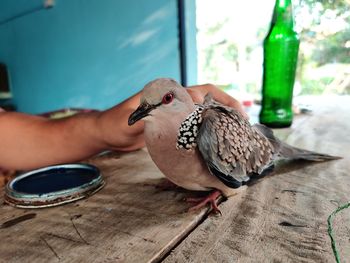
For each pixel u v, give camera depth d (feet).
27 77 9.78
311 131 4.31
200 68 10.00
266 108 4.69
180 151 2.25
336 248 1.70
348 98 6.84
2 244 1.86
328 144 3.65
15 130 3.14
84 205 2.32
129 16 9.23
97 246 1.80
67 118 3.27
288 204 2.24
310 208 2.17
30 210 2.27
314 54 6.84
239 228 1.95
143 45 9.43
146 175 2.90
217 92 3.34
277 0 4.56
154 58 9.52
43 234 1.95
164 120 2.29
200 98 2.95
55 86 9.79
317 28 6.55
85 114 3.26
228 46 9.32
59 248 1.80
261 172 2.69
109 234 1.92
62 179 2.66
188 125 2.29
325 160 3.13
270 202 2.29
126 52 9.53
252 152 2.61
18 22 9.34
